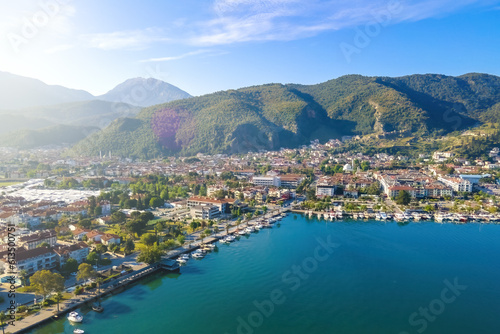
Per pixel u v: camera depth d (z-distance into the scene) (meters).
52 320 149.12
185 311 159.38
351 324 149.00
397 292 176.00
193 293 176.62
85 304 163.25
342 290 178.62
